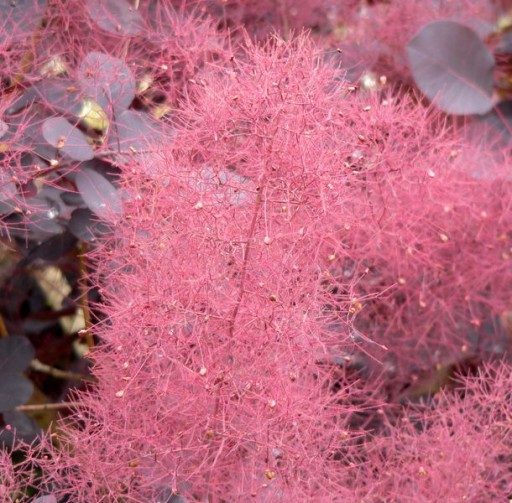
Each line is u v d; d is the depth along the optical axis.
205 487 0.84
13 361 0.91
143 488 0.84
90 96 0.88
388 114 0.90
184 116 0.86
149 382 0.84
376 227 0.90
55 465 0.85
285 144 0.82
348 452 0.89
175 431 0.84
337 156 0.84
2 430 0.89
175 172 0.84
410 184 0.91
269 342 0.82
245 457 0.84
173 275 0.83
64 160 0.88
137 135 0.88
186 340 0.82
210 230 0.82
